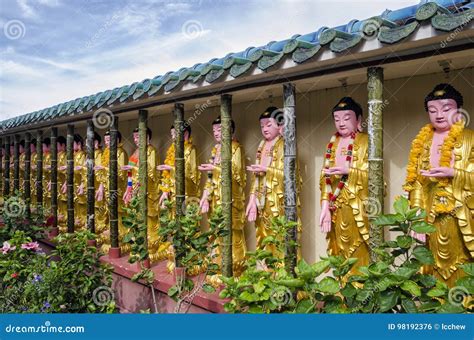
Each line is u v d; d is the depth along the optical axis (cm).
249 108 559
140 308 569
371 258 343
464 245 331
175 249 430
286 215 411
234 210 510
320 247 488
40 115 816
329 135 475
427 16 262
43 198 975
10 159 1145
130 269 592
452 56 320
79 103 677
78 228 830
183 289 439
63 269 438
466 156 328
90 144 743
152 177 640
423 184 350
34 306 418
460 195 328
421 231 243
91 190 739
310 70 381
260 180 478
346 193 396
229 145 476
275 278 308
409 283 227
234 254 512
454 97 340
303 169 500
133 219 482
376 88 340
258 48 418
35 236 706
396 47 310
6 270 479
